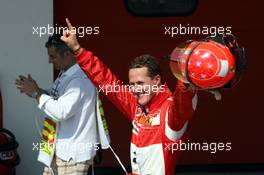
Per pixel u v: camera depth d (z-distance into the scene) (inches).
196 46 564.4
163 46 1114.7
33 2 1020.5
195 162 1131.9
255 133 1133.7
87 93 807.1
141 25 1111.0
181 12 1112.2
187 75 564.1
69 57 806.5
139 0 1106.1
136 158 637.9
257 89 1132.5
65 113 791.7
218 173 1130.7
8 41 1019.9
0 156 939.3
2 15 1017.5
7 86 1023.0
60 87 811.4
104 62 1110.4
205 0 1109.7
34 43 1023.6
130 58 1113.4
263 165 1135.0
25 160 1039.0
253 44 1122.7
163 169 625.0
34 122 1031.6
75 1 1096.8
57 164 823.1
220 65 556.7
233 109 1129.4
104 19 1105.4
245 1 1115.3
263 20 1119.0
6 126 1027.3
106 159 1119.6
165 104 624.1
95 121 822.5
